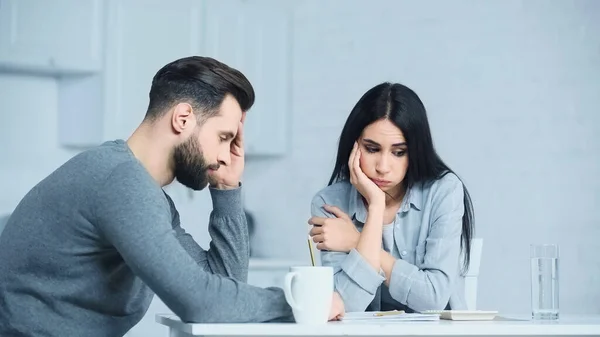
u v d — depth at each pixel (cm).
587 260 450
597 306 448
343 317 212
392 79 504
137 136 216
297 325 187
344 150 273
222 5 520
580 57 456
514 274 462
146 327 479
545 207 458
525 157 464
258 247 557
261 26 536
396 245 276
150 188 199
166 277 190
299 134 541
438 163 278
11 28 458
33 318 203
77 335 206
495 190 470
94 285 206
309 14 538
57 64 467
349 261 242
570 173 455
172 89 213
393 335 189
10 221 209
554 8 462
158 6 496
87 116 490
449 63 485
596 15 455
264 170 559
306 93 538
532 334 198
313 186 531
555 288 225
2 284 205
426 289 255
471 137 477
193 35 509
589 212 450
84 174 201
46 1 464
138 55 490
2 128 489
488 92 473
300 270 195
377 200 252
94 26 477
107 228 196
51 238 202
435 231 268
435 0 490
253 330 184
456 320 216
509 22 470
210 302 191
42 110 499
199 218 539
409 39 498
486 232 471
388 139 261
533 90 464
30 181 496
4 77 490
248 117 530
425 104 491
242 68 528
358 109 268
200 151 214
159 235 192
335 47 527
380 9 510
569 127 457
